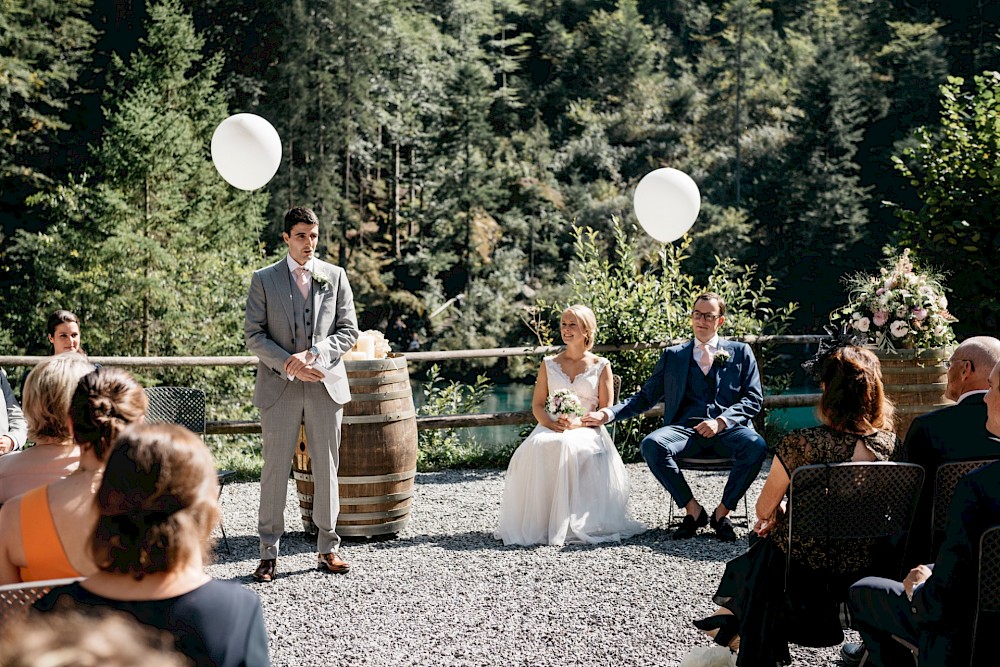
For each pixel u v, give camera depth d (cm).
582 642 381
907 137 3959
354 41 3925
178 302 2114
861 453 312
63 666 81
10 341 2116
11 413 479
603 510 553
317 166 3750
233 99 3556
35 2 2705
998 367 291
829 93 4153
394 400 554
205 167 2466
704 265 3953
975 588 243
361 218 4200
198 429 550
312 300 495
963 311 881
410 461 565
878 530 311
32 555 225
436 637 388
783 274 4006
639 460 815
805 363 647
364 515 549
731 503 546
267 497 478
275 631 397
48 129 2830
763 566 321
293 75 3672
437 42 4672
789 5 5931
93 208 2178
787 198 4100
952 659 248
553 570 484
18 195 2670
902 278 656
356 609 425
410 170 4438
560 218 4366
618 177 4803
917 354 638
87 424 230
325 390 487
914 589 259
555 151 4972
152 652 86
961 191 872
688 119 5228
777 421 878
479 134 4341
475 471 781
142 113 2253
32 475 272
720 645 331
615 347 812
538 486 545
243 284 2177
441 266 4081
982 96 891
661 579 466
